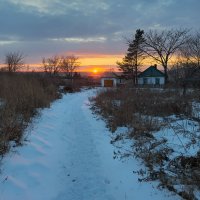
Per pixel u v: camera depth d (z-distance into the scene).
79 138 9.49
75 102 21.61
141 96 15.56
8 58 42.19
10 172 5.90
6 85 14.15
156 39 37.72
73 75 67.69
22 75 22.75
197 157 6.23
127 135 9.12
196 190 5.14
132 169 6.45
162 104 12.64
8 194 5.15
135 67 52.69
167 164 6.38
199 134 8.09
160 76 51.22
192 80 20.25
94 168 6.72
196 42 29.22
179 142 7.51
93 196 5.39
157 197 5.11
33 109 11.96
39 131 9.40
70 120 12.98
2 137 6.91
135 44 48.91
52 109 15.12
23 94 13.03
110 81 57.81
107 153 7.70
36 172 6.24
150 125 9.28
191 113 11.11
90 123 11.98
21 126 8.30
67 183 5.97
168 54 37.06
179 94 16.25
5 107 9.38
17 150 7.05
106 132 10.13
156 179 5.78
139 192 5.38
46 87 22.53
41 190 5.57
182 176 5.62
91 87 50.84
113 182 5.94
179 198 4.95
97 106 17.00
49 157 7.29
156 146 7.41
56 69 63.75
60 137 9.50
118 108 12.88
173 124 9.68
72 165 6.96
